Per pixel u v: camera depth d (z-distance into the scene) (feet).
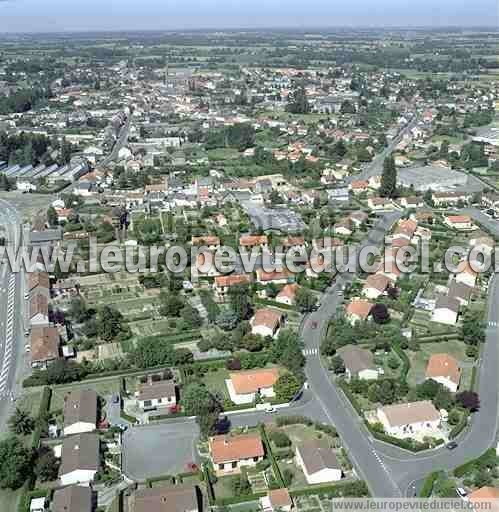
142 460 436.35
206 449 448.24
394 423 458.50
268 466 428.97
